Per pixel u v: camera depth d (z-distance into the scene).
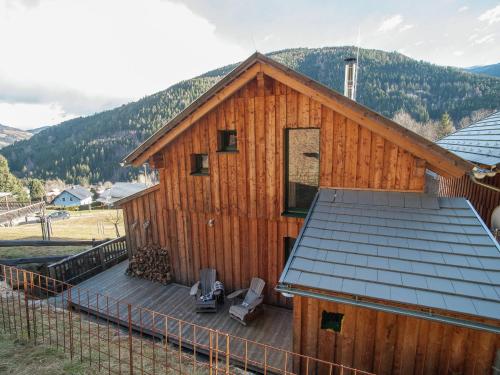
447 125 59.62
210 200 8.41
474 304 3.74
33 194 75.81
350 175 6.73
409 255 4.69
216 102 7.54
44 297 8.65
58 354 5.10
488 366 4.00
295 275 4.63
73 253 13.73
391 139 6.07
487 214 8.30
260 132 7.46
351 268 4.60
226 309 7.91
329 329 4.88
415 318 4.29
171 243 9.33
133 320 7.46
